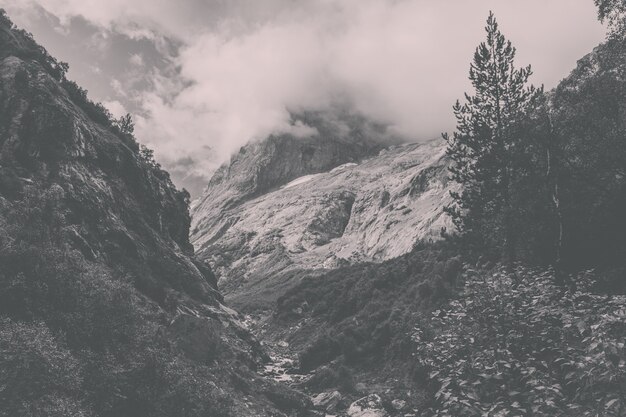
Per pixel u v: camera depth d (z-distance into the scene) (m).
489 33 26.62
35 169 33.69
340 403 29.12
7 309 16.72
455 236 27.33
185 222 55.47
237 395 25.89
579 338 9.01
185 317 28.42
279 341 53.06
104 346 18.50
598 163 22.25
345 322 44.12
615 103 22.34
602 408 7.60
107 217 36.66
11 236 19.61
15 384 13.18
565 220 22.41
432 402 18.75
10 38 43.81
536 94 25.92
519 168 24.58
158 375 19.09
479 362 8.96
